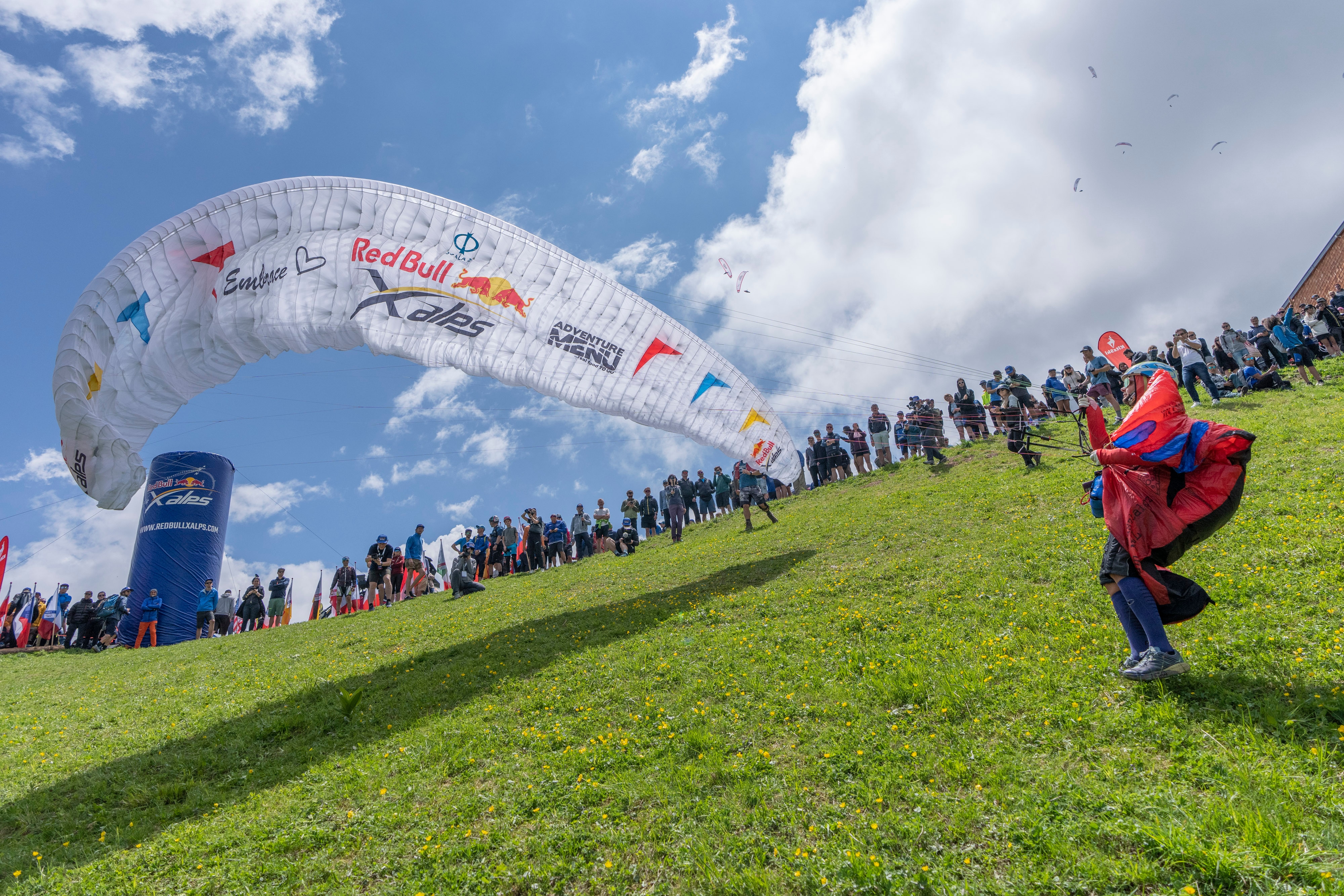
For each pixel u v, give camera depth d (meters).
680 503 21.11
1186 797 3.84
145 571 22.39
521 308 13.64
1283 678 4.70
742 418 15.28
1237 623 5.66
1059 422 18.30
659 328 14.45
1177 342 16.89
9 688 14.29
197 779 7.18
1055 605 7.08
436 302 13.32
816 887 3.84
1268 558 6.78
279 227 12.95
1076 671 5.54
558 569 20.62
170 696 10.99
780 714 6.04
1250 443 4.59
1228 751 4.13
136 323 12.03
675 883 4.17
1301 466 9.72
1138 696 4.93
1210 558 7.21
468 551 18.94
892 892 3.65
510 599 15.38
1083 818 3.86
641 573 14.98
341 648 13.05
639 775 5.50
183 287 12.45
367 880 4.71
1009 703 5.30
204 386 13.44
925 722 5.38
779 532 16.09
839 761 5.09
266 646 14.84
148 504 23.22
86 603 20.86
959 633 7.00
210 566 23.16
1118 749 4.46
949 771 4.62
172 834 5.79
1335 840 3.24
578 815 5.09
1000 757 4.69
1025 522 10.84
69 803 6.93
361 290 13.07
